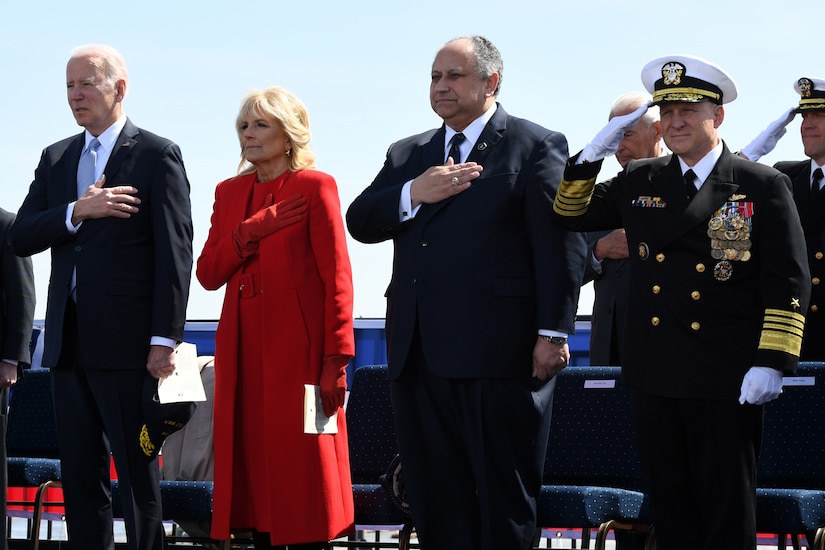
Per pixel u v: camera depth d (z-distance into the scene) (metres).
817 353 20.62
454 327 17.06
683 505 16.09
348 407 23.39
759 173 15.70
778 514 17.59
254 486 19.50
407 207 17.53
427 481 17.66
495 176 17.33
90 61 19.55
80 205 18.98
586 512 18.22
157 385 18.92
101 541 19.39
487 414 17.06
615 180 16.73
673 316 15.76
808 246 20.77
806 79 20.64
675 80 15.89
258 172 20.28
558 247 16.98
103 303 18.95
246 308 19.66
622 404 21.59
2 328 21.77
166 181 19.38
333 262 19.58
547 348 16.88
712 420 15.57
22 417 26.48
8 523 25.73
